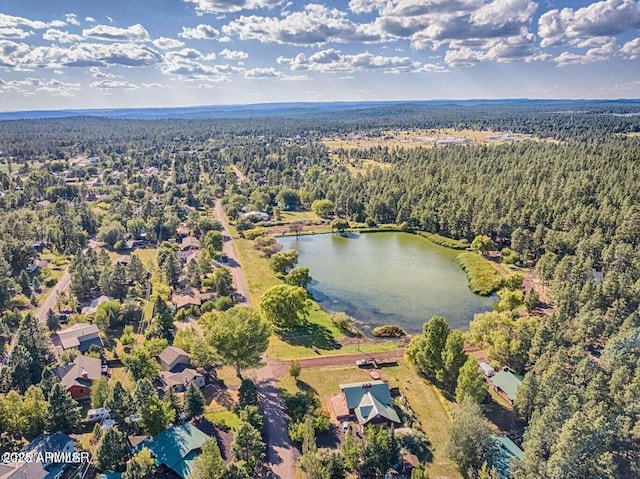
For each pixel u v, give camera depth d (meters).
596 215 148.25
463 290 135.75
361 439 67.75
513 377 80.94
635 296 99.44
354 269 152.50
